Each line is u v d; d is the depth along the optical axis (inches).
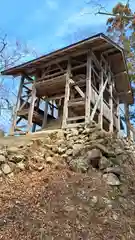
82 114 390.9
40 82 381.4
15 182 184.9
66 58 361.1
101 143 241.3
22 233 122.9
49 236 121.1
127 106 547.2
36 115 408.5
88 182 184.2
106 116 385.1
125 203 168.2
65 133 281.9
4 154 207.8
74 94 371.6
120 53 399.2
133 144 339.6
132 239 131.1
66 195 163.8
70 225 131.8
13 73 426.0
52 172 207.3
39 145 247.0
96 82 390.9
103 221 139.8
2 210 142.9
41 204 152.6
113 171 201.2
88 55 340.2
